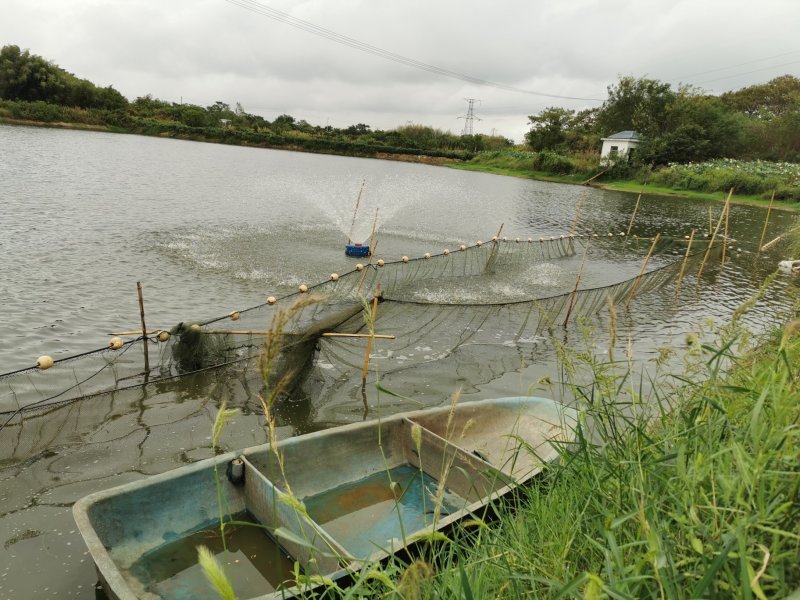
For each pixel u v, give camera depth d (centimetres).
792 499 196
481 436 584
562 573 249
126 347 800
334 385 749
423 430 526
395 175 4881
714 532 204
